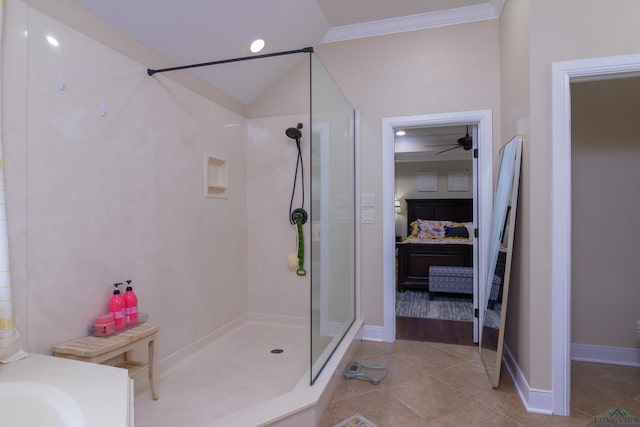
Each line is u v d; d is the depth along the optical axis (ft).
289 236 10.96
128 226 6.73
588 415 6.30
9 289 4.25
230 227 10.37
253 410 5.57
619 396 6.93
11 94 4.70
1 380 3.70
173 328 7.96
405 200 25.55
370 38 10.18
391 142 10.05
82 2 5.66
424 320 12.38
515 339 7.57
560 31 6.29
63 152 5.44
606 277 8.49
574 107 8.59
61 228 5.41
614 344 8.47
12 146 4.71
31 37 4.94
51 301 5.24
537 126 6.41
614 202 8.42
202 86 9.10
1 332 4.16
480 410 6.48
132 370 6.00
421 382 7.58
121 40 6.55
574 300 8.69
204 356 8.50
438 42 9.66
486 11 9.24
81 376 3.81
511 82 7.91
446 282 15.66
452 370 8.18
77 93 5.67
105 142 6.21
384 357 8.94
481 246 9.49
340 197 8.88
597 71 6.13
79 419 2.93
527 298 6.67
